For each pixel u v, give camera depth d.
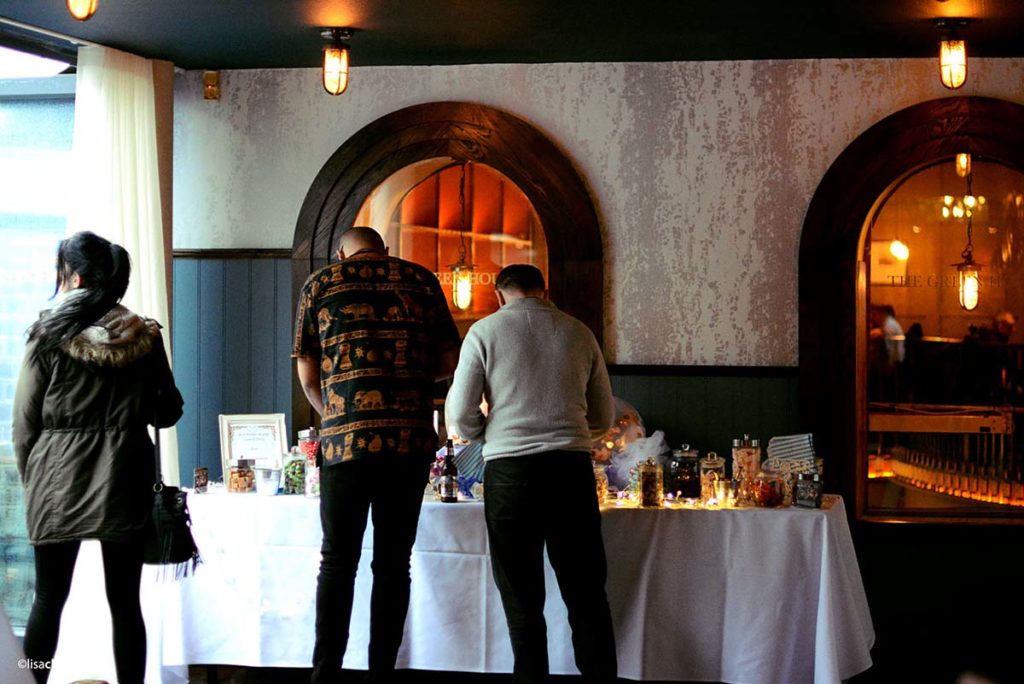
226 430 4.71
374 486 3.89
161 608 4.39
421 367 3.98
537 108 5.57
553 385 3.88
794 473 4.34
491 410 3.93
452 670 4.27
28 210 5.23
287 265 5.68
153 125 5.28
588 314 5.50
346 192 5.62
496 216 5.93
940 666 4.97
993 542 5.33
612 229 5.55
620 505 4.27
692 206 5.51
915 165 5.40
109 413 3.66
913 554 5.37
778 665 4.12
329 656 3.92
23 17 4.64
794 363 5.47
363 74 5.66
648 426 5.50
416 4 4.52
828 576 4.06
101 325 3.66
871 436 5.80
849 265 5.41
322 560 3.96
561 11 4.62
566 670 4.24
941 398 5.79
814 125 5.46
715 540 4.18
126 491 3.63
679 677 4.20
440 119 5.57
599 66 5.55
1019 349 5.75
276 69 5.68
